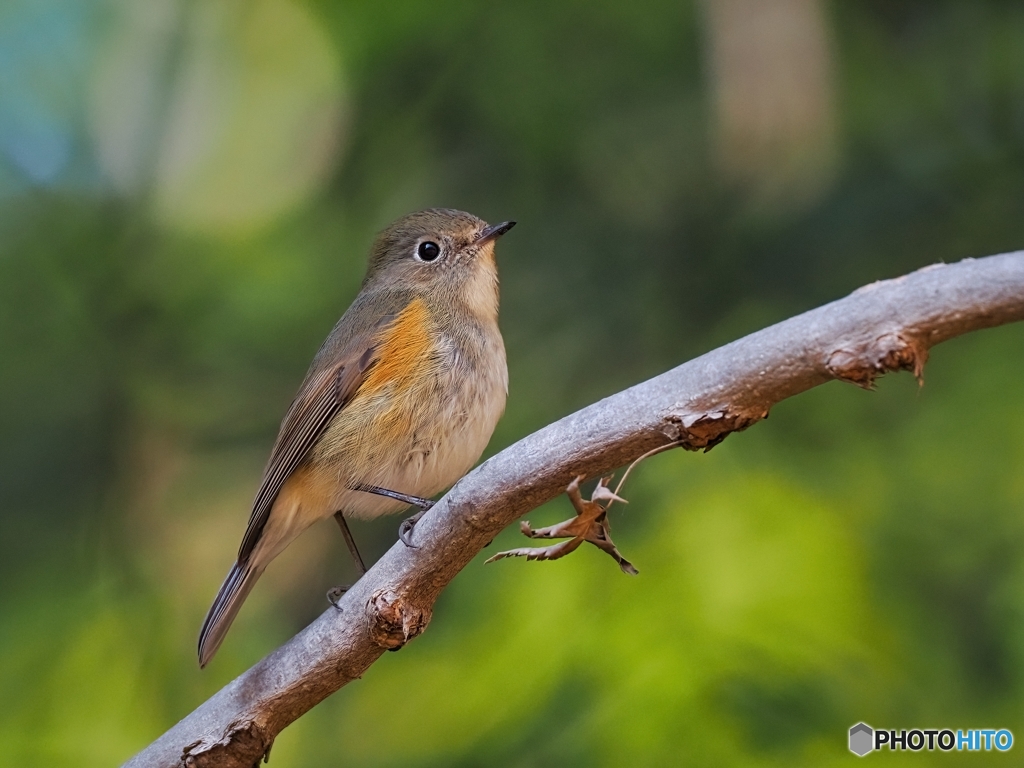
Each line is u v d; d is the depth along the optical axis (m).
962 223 9.91
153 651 9.87
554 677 8.11
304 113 11.89
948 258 9.80
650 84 10.91
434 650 8.80
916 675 8.19
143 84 11.97
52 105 11.88
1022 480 9.06
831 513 8.64
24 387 10.69
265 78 11.95
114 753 9.26
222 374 10.98
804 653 7.91
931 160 10.16
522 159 11.02
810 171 9.93
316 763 8.93
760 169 9.98
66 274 11.16
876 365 4.19
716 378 4.49
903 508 9.09
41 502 10.52
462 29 11.28
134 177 11.77
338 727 8.97
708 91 10.19
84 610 10.04
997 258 4.07
